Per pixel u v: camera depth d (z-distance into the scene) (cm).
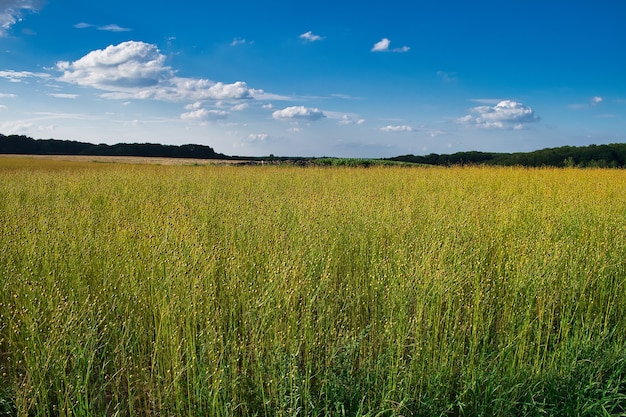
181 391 318
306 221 659
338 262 550
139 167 2480
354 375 356
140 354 368
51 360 330
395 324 374
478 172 1827
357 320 445
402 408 317
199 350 362
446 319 389
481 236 620
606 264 497
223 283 450
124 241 545
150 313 412
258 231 623
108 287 430
